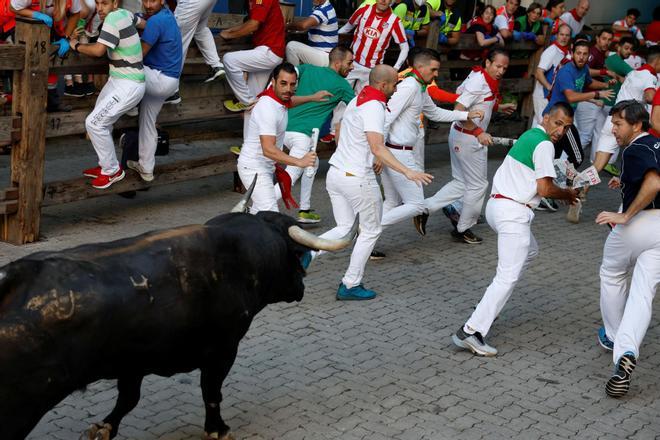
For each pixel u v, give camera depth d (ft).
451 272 27.78
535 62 47.32
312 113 30.48
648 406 19.51
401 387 19.49
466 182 30.04
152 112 29.19
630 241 20.34
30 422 12.48
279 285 16.56
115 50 26.99
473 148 29.27
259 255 15.56
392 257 28.91
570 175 22.65
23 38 25.46
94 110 27.48
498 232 21.48
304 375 19.75
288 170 30.30
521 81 46.62
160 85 28.58
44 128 26.45
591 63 44.68
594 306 25.71
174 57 28.76
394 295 25.31
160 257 13.88
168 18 28.25
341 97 30.73
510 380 20.30
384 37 36.22
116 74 27.25
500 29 44.34
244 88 32.91
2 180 32.09
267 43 32.81
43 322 12.21
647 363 21.88
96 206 31.53
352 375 19.93
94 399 18.04
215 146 41.09
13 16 30.63
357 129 23.39
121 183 29.50
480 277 27.48
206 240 14.66
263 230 15.93
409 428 17.66
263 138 23.31
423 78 26.96
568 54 41.81
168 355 14.28
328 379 19.63
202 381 15.90
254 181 17.60
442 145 47.85
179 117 31.45
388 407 18.51
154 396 18.37
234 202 33.50
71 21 31.73
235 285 14.99
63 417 17.22
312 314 23.41
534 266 29.07
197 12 29.96
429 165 42.73
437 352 21.57
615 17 65.00
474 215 30.48
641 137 19.79
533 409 18.92
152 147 29.66
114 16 26.43
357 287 24.63
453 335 22.25
